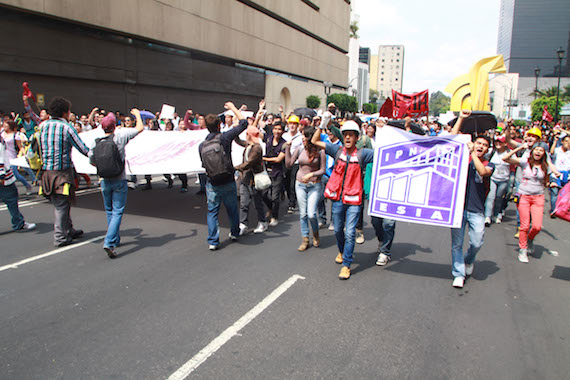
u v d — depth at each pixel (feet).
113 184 17.85
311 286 15.20
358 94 378.94
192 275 15.97
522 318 13.21
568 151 26.94
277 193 23.77
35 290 14.37
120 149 17.85
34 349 10.73
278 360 10.43
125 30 73.61
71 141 18.62
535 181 18.74
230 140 18.97
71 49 65.51
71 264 16.97
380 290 15.05
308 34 160.86
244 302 13.66
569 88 265.95
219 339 11.34
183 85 92.48
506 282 16.33
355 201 15.70
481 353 11.09
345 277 15.96
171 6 85.66
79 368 9.95
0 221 23.40
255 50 122.31
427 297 14.58
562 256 20.07
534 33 518.37
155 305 13.33
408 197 15.97
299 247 19.85
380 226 18.30
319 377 9.79
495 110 318.04
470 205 15.79
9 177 20.72
